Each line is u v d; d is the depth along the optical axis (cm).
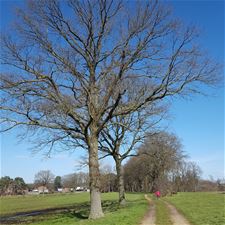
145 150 4031
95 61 2612
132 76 2583
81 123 2569
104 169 11812
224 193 6288
